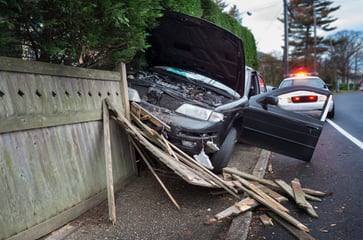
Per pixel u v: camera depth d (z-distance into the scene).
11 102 2.37
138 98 4.18
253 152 6.14
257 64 17.39
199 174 3.55
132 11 3.18
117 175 3.73
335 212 3.27
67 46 2.97
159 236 2.74
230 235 2.74
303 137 5.20
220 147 4.41
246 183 3.82
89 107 3.31
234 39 4.57
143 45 3.71
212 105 4.30
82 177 3.10
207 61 5.16
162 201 3.51
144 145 3.56
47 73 2.76
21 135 2.45
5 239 2.21
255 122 5.23
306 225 3.00
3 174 2.26
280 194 3.78
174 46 5.04
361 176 4.39
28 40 2.79
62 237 2.63
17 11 2.40
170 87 4.64
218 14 10.08
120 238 2.68
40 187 2.57
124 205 3.36
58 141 2.84
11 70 2.38
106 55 3.65
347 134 7.40
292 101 8.10
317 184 4.17
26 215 2.41
